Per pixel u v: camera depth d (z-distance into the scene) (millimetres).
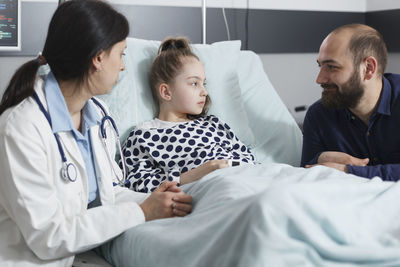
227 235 875
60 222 1077
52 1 2361
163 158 1627
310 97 3178
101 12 1125
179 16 2648
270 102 2070
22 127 1064
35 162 1058
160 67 1769
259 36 2908
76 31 1104
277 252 788
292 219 814
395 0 2971
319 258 810
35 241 1062
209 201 1146
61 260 1107
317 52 3102
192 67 1746
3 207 1099
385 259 810
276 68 3049
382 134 1605
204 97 1774
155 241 1041
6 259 1075
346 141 1698
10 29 2223
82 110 1277
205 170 1490
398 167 1445
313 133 1764
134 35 2551
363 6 3211
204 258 892
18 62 2346
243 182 1165
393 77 1657
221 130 1785
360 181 1135
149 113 1800
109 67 1152
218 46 2023
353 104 1584
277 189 858
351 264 818
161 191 1271
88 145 1265
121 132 1720
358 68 1531
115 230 1132
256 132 1987
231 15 2818
